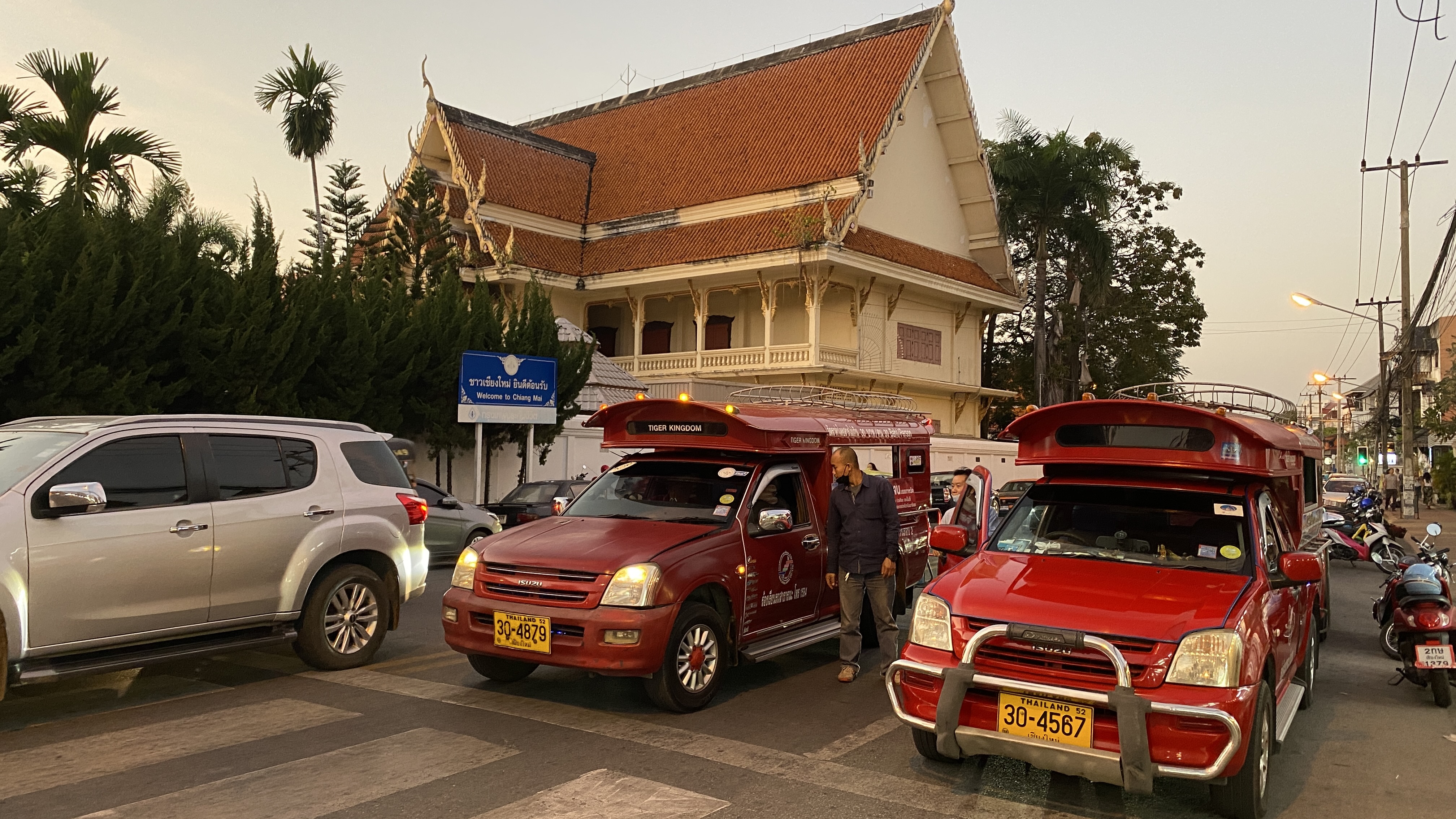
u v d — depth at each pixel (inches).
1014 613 212.1
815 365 1354.6
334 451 344.2
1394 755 265.0
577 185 1694.1
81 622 267.1
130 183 742.5
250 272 679.7
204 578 293.6
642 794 213.5
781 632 331.9
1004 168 1691.7
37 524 261.1
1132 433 256.8
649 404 344.2
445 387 834.8
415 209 1168.8
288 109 1191.6
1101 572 233.8
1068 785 228.5
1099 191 1674.5
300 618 324.2
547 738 254.8
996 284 1680.6
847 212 1362.0
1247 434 243.3
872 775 231.5
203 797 208.4
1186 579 228.1
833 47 1642.5
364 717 273.4
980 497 503.2
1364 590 622.5
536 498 754.8
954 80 1590.8
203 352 651.5
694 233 1502.2
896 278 1461.6
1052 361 1927.9
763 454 345.7
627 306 1654.8
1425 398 2699.3
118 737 252.4
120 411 584.1
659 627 272.5
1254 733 202.2
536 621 276.2
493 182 1547.7
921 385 1550.2
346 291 761.0
